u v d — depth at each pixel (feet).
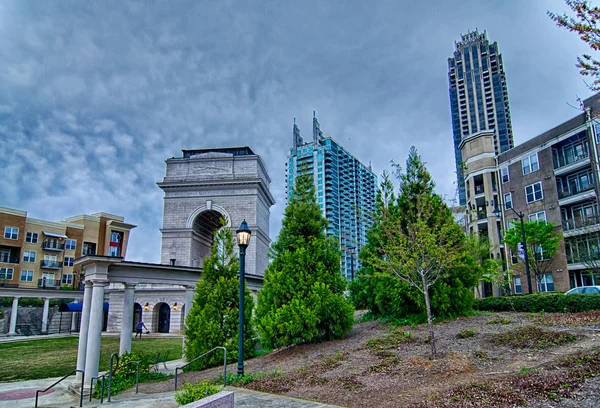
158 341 114.01
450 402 24.61
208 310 55.16
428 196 51.39
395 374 33.27
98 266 51.93
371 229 63.52
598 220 96.22
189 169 148.77
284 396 31.35
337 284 52.37
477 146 136.15
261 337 49.65
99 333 50.26
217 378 42.01
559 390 23.94
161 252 142.61
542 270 108.68
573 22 22.12
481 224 131.03
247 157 146.92
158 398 38.68
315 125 467.93
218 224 160.56
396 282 54.08
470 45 468.34
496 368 31.32
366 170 494.18
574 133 104.88
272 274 52.75
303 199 57.00
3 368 70.28
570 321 43.73
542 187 113.70
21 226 189.26
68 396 47.03
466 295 54.85
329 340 51.11
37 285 191.11
